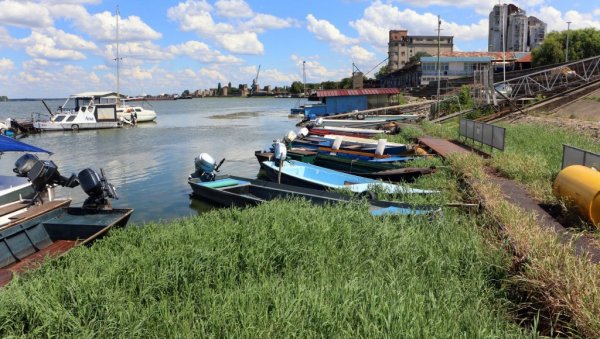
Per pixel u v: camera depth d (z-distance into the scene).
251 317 4.91
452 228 8.07
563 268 5.23
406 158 16.83
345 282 5.66
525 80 37.22
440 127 25.55
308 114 44.84
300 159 19.19
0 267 8.38
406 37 128.75
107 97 48.09
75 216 10.42
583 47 64.94
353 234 7.89
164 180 18.61
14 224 8.97
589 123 21.69
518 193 10.12
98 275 6.54
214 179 15.36
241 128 44.34
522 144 17.20
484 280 5.91
